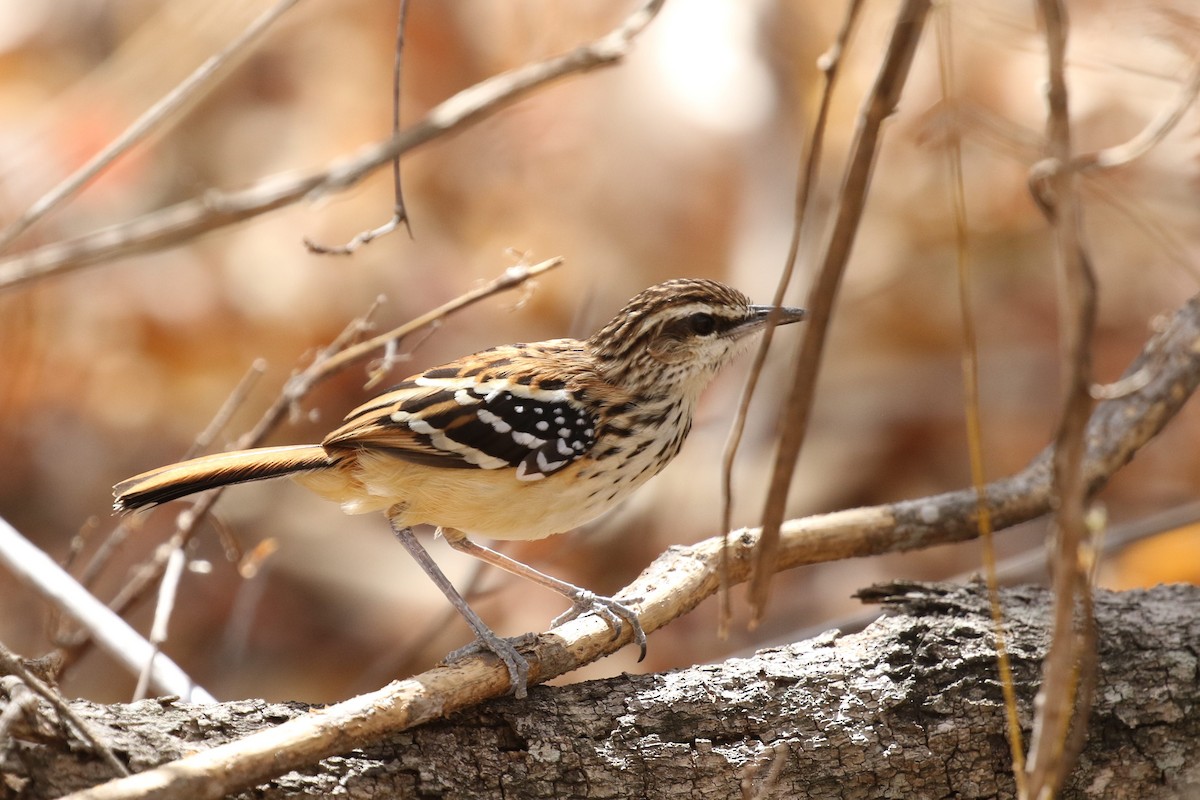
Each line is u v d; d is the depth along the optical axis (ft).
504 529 25.79
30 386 47.06
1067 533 15.06
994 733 21.42
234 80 49.88
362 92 50.52
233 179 48.49
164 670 25.62
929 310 49.08
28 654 40.96
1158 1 29.99
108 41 52.26
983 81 42.91
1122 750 21.62
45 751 17.57
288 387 29.71
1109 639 22.25
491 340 48.01
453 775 19.74
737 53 49.44
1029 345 48.37
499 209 49.57
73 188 26.58
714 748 20.80
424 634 38.17
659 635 40.42
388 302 47.80
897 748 21.17
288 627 42.34
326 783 18.89
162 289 48.01
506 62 49.65
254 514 45.11
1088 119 40.96
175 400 47.88
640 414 25.79
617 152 49.37
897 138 47.14
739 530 25.29
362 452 24.88
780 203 46.88
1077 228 14.61
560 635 21.99
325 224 48.57
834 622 34.22
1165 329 27.76
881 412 46.60
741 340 27.25
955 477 45.06
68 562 31.76
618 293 48.29
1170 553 37.09
